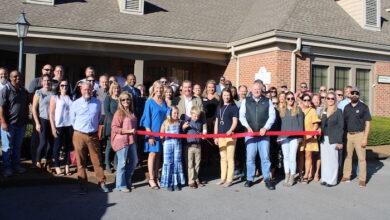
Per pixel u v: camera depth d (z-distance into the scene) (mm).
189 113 7004
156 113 6559
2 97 6523
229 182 6879
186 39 13484
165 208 5453
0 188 6312
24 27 9367
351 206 5758
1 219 4836
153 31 13414
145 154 8828
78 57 14664
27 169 7234
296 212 5398
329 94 7098
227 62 14680
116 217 5008
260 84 6773
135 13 14305
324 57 12953
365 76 14023
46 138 6980
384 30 15141
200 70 16266
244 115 6812
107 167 7395
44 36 11805
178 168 6586
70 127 6871
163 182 6523
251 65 13281
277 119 7176
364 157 7141
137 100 7637
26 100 7051
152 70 15617
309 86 12594
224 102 6918
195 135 6527
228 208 5520
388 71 14375
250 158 6848
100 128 7340
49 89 6992
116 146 6246
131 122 6250
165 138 6562
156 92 6625
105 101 7246
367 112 7156
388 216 5293
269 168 6840
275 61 12062
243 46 13359
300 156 7340
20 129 6922
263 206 5660
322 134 7137
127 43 12828
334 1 15500
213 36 14328
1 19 11414
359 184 7164
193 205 5637
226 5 17297
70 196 5953
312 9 13953
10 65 13992
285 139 7066
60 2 13695
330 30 13102
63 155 8141
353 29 13953
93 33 12281
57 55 14320
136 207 5465
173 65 15969
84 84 6000
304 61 12500
